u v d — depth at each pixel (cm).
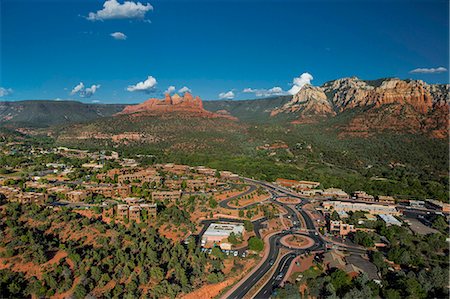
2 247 18962
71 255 19012
